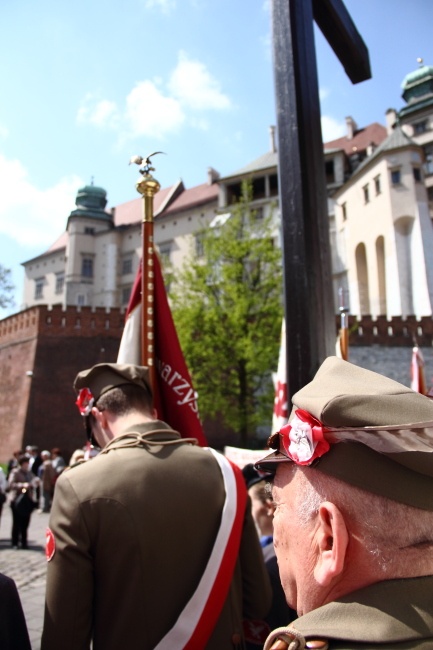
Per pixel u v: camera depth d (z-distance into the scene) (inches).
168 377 105.0
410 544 33.5
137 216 2321.6
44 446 1149.7
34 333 1227.2
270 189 1768.0
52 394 1185.4
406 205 1412.4
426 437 33.2
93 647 61.5
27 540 397.1
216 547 66.6
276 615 92.4
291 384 84.0
